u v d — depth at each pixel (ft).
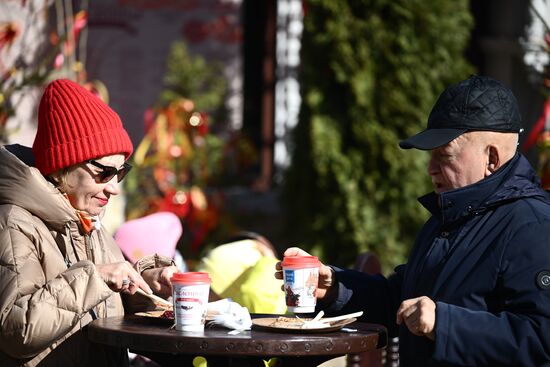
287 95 80.48
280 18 81.35
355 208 61.77
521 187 28.09
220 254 39.73
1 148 28.89
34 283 27.71
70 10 51.96
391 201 61.87
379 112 61.57
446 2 61.57
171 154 72.38
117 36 78.69
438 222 29.86
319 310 32.09
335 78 61.98
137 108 79.00
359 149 62.13
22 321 26.71
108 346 29.81
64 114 29.40
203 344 25.08
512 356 26.25
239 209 77.10
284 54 81.05
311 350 25.31
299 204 64.08
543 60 68.08
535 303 26.43
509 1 72.79
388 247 61.67
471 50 73.46
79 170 29.55
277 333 26.86
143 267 32.37
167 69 79.30
